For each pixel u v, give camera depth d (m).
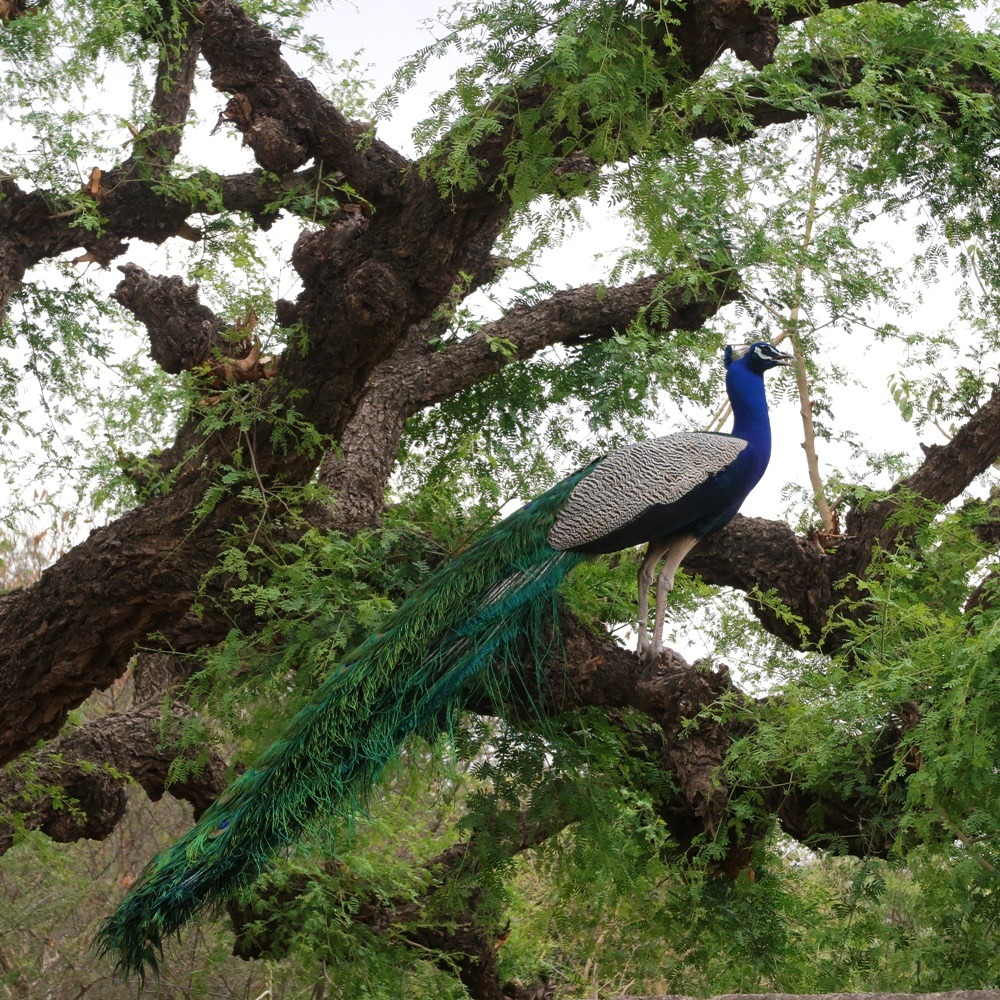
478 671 5.58
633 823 6.48
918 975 5.27
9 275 8.30
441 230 5.71
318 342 5.88
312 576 6.21
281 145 6.41
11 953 10.23
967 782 4.60
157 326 8.02
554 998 8.63
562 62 4.91
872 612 7.00
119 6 8.18
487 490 7.48
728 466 6.05
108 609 6.41
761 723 5.71
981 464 7.79
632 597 6.84
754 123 7.70
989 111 7.98
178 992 10.23
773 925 6.36
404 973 7.88
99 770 7.39
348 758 5.28
